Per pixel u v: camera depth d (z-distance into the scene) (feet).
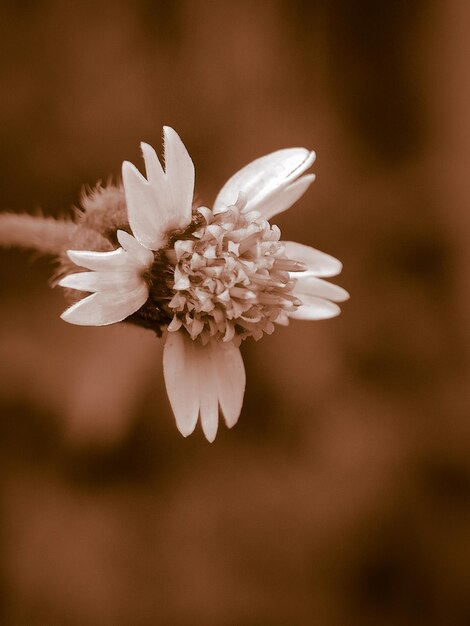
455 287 0.56
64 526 0.50
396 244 0.56
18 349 0.50
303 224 0.55
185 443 0.52
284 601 0.52
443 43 0.57
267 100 0.55
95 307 0.34
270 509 0.53
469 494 0.55
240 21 0.55
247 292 0.34
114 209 0.36
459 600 0.54
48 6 0.52
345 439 0.54
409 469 0.55
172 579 0.51
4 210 0.51
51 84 0.52
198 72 0.54
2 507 0.49
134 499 0.51
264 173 0.36
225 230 0.35
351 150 0.56
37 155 0.51
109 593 0.50
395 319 0.55
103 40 0.53
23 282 0.51
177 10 0.54
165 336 0.36
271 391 0.54
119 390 0.50
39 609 0.49
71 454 0.50
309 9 0.56
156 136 0.53
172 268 0.34
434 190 0.56
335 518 0.53
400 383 0.55
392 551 0.54
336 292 0.36
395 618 0.53
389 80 0.57
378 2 0.56
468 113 0.57
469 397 0.55
